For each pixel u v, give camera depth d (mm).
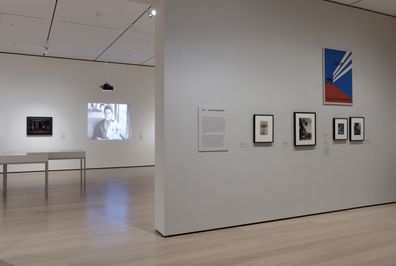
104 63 11156
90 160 10977
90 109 10953
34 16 6664
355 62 5508
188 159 4125
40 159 6590
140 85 11734
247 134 4531
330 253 3447
